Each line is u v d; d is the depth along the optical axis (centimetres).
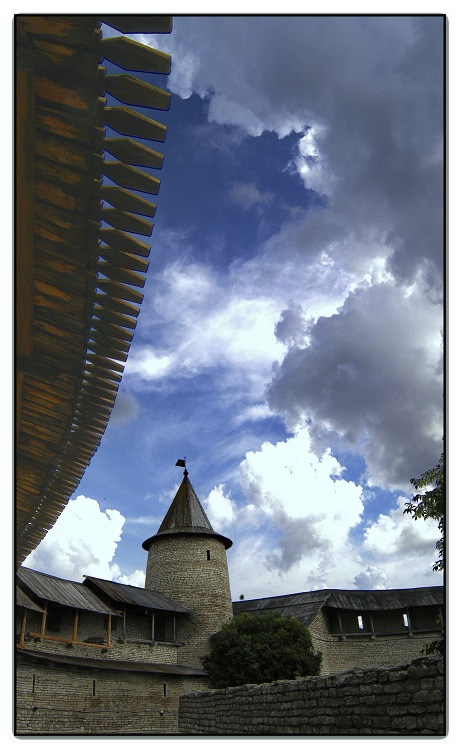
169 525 3406
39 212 374
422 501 865
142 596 2825
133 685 2277
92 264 397
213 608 3158
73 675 2023
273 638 2558
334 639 3431
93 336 451
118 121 340
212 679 2567
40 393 485
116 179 363
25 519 596
